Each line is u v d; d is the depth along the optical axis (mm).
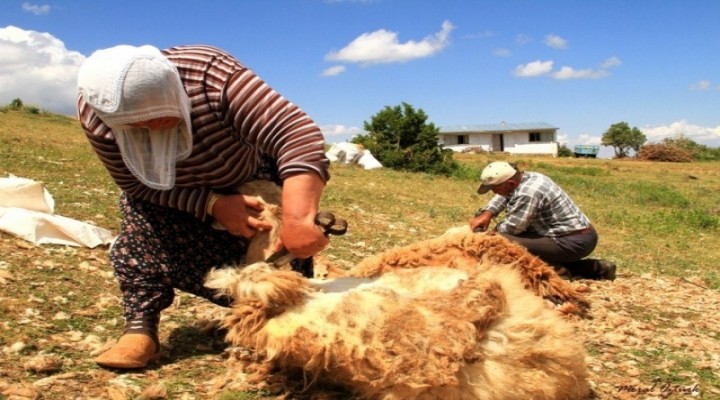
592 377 4062
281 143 3219
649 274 8695
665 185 28656
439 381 2826
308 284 3232
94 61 3053
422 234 9922
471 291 3150
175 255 3641
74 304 4445
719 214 19531
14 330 3838
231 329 3209
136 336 3510
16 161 11727
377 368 2932
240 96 3236
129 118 3025
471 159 44625
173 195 3451
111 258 3637
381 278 3523
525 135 79250
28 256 5410
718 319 6121
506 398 2986
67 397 3135
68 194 8719
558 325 3293
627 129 86500
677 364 4477
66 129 22031
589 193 22766
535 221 7457
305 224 3121
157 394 3189
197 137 3289
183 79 3260
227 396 3244
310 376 3322
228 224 3416
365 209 11977
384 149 24641
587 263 7715
